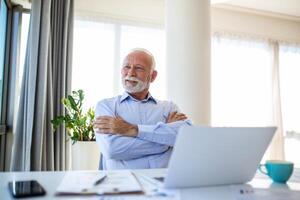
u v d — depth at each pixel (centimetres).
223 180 75
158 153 137
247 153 74
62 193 62
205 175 71
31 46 211
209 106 247
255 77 363
